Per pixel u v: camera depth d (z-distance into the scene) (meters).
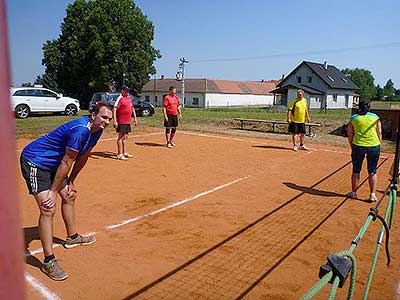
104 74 44.56
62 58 47.88
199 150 11.31
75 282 3.39
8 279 0.41
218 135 15.45
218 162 9.47
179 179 7.52
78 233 4.48
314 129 17.16
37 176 3.37
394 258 4.08
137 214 5.29
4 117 0.39
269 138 14.66
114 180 7.30
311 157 10.51
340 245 4.36
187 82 65.69
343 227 4.95
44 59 48.19
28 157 3.37
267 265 3.81
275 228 4.86
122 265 3.74
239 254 4.05
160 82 67.31
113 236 4.47
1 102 0.39
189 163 9.25
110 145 11.89
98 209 5.47
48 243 3.46
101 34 44.69
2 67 0.39
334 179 7.80
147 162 9.24
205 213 5.40
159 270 3.66
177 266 3.75
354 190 6.34
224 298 3.19
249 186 7.07
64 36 47.28
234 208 5.67
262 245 4.30
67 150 3.30
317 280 3.54
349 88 53.66
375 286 3.47
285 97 50.53
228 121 20.11
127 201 5.91
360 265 3.88
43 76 53.31
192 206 5.72
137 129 16.38
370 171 6.11
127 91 9.29
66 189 3.93
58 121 17.98
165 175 7.86
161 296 3.20
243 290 3.32
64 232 4.55
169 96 11.41
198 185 7.06
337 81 53.19
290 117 11.52
